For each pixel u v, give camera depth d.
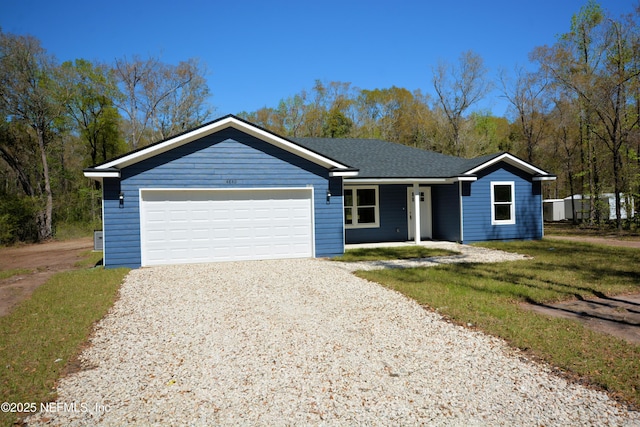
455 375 4.23
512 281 8.66
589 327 5.72
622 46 21.59
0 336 5.56
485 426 3.30
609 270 9.87
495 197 17.52
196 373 4.36
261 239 12.37
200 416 3.50
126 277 9.82
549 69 25.62
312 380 4.15
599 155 24.72
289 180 12.53
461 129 37.03
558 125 26.70
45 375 4.31
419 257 12.59
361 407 3.62
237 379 4.20
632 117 22.64
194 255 11.80
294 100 42.75
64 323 6.13
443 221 17.05
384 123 42.09
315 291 8.06
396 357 4.72
